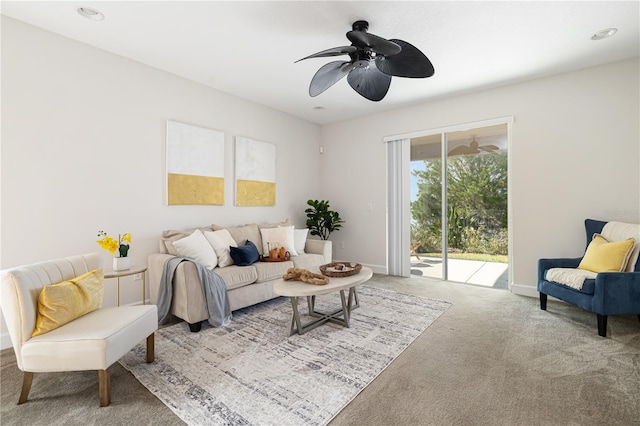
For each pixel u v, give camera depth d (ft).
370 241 17.06
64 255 9.04
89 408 5.45
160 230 11.31
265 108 15.48
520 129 12.49
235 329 8.98
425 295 12.39
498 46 9.64
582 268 9.93
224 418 5.17
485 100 13.30
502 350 7.60
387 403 5.56
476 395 5.78
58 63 8.91
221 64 10.91
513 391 5.90
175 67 11.15
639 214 10.35
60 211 8.97
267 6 7.70
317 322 9.19
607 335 8.45
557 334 8.55
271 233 13.34
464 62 10.69
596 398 5.67
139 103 10.73
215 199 13.02
